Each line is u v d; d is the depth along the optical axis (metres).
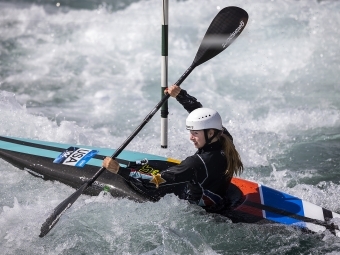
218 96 31.64
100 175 20.05
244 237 17.70
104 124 28.72
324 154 25.59
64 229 18.05
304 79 33.41
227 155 17.59
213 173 17.52
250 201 18.98
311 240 17.59
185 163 17.36
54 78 33.94
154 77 34.19
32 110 30.05
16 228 18.03
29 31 39.97
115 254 17.11
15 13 42.75
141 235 17.84
